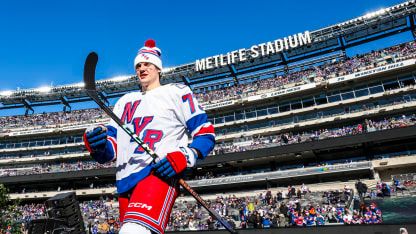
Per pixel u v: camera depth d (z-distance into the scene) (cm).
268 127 4688
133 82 6147
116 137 296
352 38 5003
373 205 2372
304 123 4397
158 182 241
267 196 3059
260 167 4278
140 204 229
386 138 3406
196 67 5762
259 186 3894
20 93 6600
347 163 3462
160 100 284
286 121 4597
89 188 4925
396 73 4006
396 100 3947
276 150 3950
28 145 5978
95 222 3512
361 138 3525
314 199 2970
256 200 3209
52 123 6112
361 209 2355
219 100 5144
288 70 5338
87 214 3931
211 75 5844
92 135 268
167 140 269
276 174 3753
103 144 272
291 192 3153
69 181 5162
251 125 4822
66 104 6612
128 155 266
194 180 4119
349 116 4116
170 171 234
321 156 3981
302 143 3812
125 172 260
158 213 229
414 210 2339
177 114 280
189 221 2817
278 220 2333
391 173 3412
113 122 303
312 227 2058
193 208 3309
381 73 4019
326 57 5128
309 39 5050
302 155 3969
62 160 5734
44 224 549
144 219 221
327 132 4031
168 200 241
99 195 4878
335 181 3538
